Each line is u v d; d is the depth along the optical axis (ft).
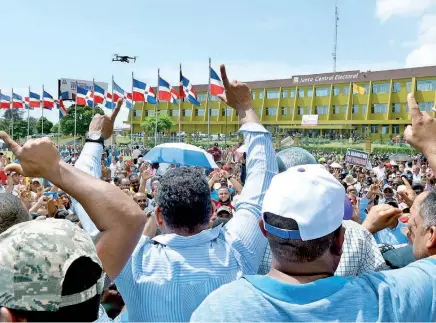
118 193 5.98
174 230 7.50
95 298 4.51
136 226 5.96
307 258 5.41
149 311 6.98
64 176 5.75
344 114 232.32
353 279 5.49
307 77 242.78
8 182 27.45
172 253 7.21
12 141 5.74
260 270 8.39
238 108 8.52
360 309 5.14
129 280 7.04
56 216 20.57
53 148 5.77
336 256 5.84
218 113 264.31
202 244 7.36
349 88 230.27
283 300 5.11
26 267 4.09
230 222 7.87
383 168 76.69
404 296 5.32
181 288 6.98
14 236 4.30
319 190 5.52
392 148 166.20
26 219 8.03
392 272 5.75
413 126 7.00
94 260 4.44
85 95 151.23
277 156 9.30
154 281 6.98
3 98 175.11
